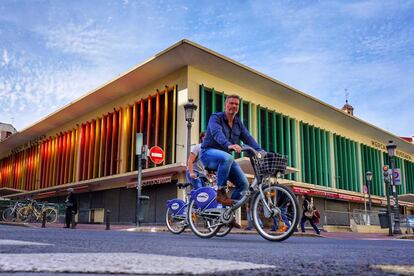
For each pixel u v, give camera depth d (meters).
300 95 26.97
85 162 29.33
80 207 29.75
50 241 3.17
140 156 15.93
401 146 41.69
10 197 39.81
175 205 7.59
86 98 27.52
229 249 2.72
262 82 24.66
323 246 3.51
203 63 21.94
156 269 1.41
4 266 1.42
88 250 2.30
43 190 33.22
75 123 32.16
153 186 23.16
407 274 1.42
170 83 23.05
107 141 27.31
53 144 34.78
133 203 24.69
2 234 4.40
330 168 31.33
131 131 25.80
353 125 33.94
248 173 21.81
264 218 4.64
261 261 1.85
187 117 13.38
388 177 18.95
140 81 24.38
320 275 1.38
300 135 28.94
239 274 1.34
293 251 2.62
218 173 4.91
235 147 4.67
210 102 22.88
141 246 2.79
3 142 41.03
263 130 26.03
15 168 41.12
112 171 26.25
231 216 5.06
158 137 23.06
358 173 34.75
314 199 28.36
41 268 1.40
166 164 22.11
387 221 19.70
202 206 5.39
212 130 4.99
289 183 24.97
